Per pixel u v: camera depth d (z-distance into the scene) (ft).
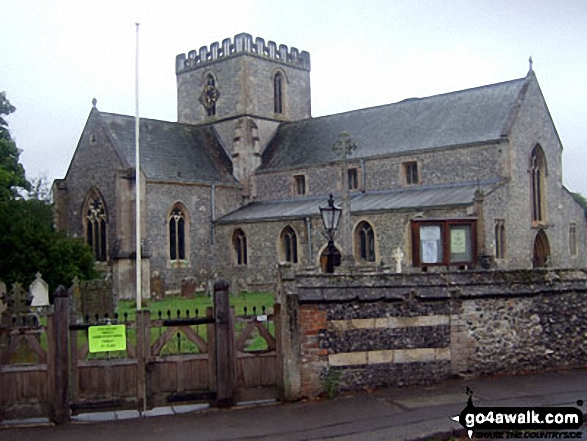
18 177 156.66
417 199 136.77
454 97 156.97
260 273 157.79
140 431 40.32
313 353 46.32
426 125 155.53
